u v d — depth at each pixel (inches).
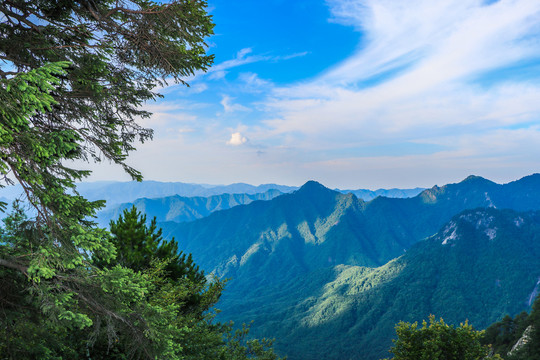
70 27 211.0
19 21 205.0
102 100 227.8
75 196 191.8
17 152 175.5
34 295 206.8
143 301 217.6
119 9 205.0
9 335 216.5
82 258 188.9
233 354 545.6
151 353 201.8
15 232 183.0
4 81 150.6
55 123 227.8
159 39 221.8
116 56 232.4
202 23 220.7
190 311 516.1
